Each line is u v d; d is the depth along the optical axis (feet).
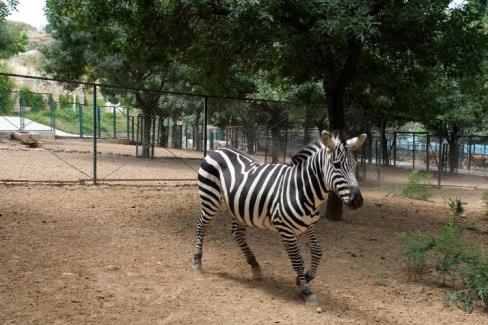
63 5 34.04
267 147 60.49
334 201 32.42
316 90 49.52
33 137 69.62
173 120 96.27
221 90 65.98
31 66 164.76
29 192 34.40
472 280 18.98
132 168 53.16
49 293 16.75
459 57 29.94
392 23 27.50
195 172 52.70
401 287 20.25
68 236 24.06
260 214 17.95
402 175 66.39
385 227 31.65
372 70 34.17
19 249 21.31
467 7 30.22
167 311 15.98
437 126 75.72
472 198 49.57
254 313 16.21
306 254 24.17
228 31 27.76
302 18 28.19
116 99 101.65
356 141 16.03
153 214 30.50
